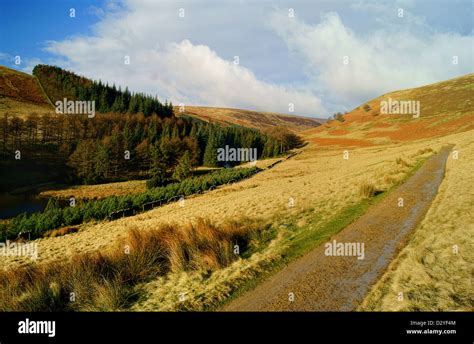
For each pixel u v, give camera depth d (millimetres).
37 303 6891
